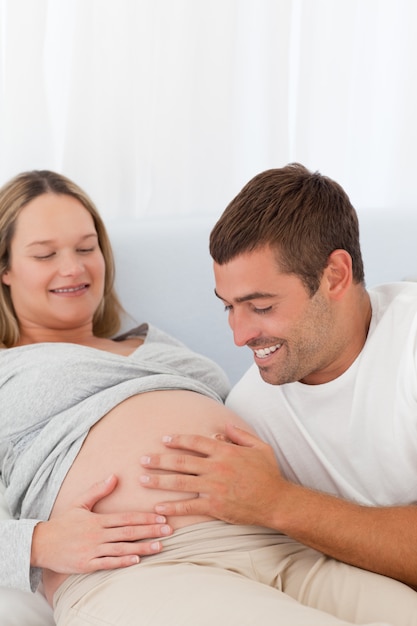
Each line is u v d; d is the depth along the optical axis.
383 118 2.48
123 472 1.34
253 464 1.26
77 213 1.79
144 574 1.20
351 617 1.19
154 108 2.23
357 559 1.25
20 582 1.27
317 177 1.35
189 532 1.27
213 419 1.44
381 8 2.41
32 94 2.09
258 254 1.27
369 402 1.35
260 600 1.10
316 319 1.31
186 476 1.27
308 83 2.32
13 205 1.78
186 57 2.21
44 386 1.51
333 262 1.31
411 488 1.34
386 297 1.42
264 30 2.28
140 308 2.00
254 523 1.26
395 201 2.47
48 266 1.76
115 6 2.12
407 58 2.40
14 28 2.04
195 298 2.03
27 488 1.43
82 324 1.84
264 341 1.32
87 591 1.21
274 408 1.46
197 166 2.29
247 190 1.32
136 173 2.22
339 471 1.40
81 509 1.29
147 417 1.42
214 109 2.26
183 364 1.73
